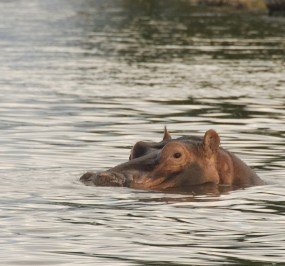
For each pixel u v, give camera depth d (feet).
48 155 77.77
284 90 122.83
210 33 202.18
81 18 243.60
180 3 278.87
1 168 71.61
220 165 68.08
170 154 66.90
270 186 67.15
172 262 47.47
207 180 67.10
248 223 55.62
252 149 82.12
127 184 65.57
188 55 164.86
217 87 124.98
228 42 185.47
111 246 50.21
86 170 71.41
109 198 61.67
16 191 62.95
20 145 82.33
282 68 147.43
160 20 234.99
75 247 49.90
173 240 51.65
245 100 113.50
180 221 55.83
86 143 84.07
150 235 52.54
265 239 52.06
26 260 47.39
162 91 120.57
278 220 56.44
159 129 92.84
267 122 97.66
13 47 176.24
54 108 105.70
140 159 67.46
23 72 139.85
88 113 102.17
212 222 55.77
